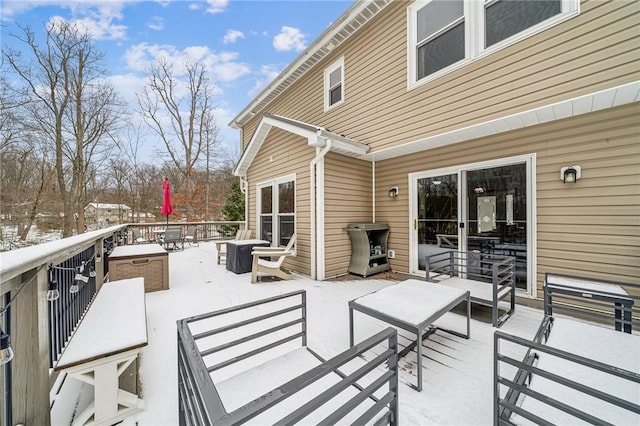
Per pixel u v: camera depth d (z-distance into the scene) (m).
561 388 1.46
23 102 11.14
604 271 3.18
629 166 3.04
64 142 12.16
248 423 1.27
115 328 1.89
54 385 1.88
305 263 5.36
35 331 1.38
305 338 2.23
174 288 4.43
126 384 1.83
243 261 5.53
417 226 5.19
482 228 4.26
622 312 2.33
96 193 14.62
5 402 1.31
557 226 3.52
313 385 1.59
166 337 2.71
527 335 2.73
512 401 1.43
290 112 7.60
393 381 1.39
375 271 5.30
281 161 6.15
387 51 4.89
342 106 5.85
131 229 9.49
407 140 4.59
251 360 2.25
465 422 1.60
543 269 3.63
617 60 2.71
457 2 3.96
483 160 4.20
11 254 1.28
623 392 1.36
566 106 3.13
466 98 3.84
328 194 5.09
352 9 4.95
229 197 13.13
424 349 2.47
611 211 3.14
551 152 3.56
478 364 2.22
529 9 3.30
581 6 2.92
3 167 10.63
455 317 3.20
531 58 3.26
